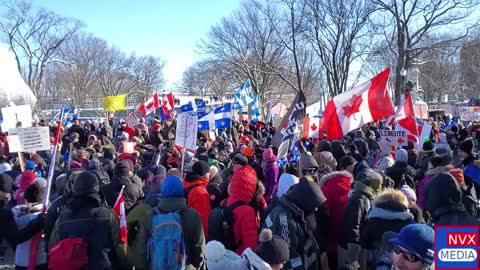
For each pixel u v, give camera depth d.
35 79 59.56
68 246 4.04
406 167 7.02
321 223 5.00
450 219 4.24
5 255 7.98
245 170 5.11
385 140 10.59
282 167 8.35
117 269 4.38
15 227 4.84
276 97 55.56
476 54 57.78
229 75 48.22
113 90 72.75
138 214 4.75
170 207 4.36
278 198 4.87
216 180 6.63
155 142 15.75
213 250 3.73
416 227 2.92
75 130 18.34
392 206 4.48
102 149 11.91
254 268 3.65
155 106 21.48
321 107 36.69
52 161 5.57
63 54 67.25
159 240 4.13
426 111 21.69
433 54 36.22
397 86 34.09
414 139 10.38
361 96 8.81
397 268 2.96
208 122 14.77
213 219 4.89
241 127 19.59
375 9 34.00
